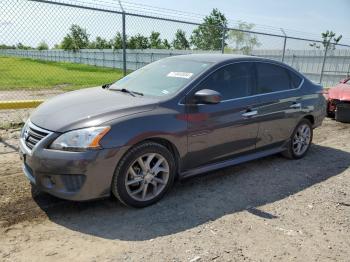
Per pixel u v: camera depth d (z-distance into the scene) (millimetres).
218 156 4578
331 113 9773
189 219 3717
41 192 4133
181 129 4027
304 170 5477
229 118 4539
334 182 5043
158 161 3936
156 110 3910
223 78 4633
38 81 20719
